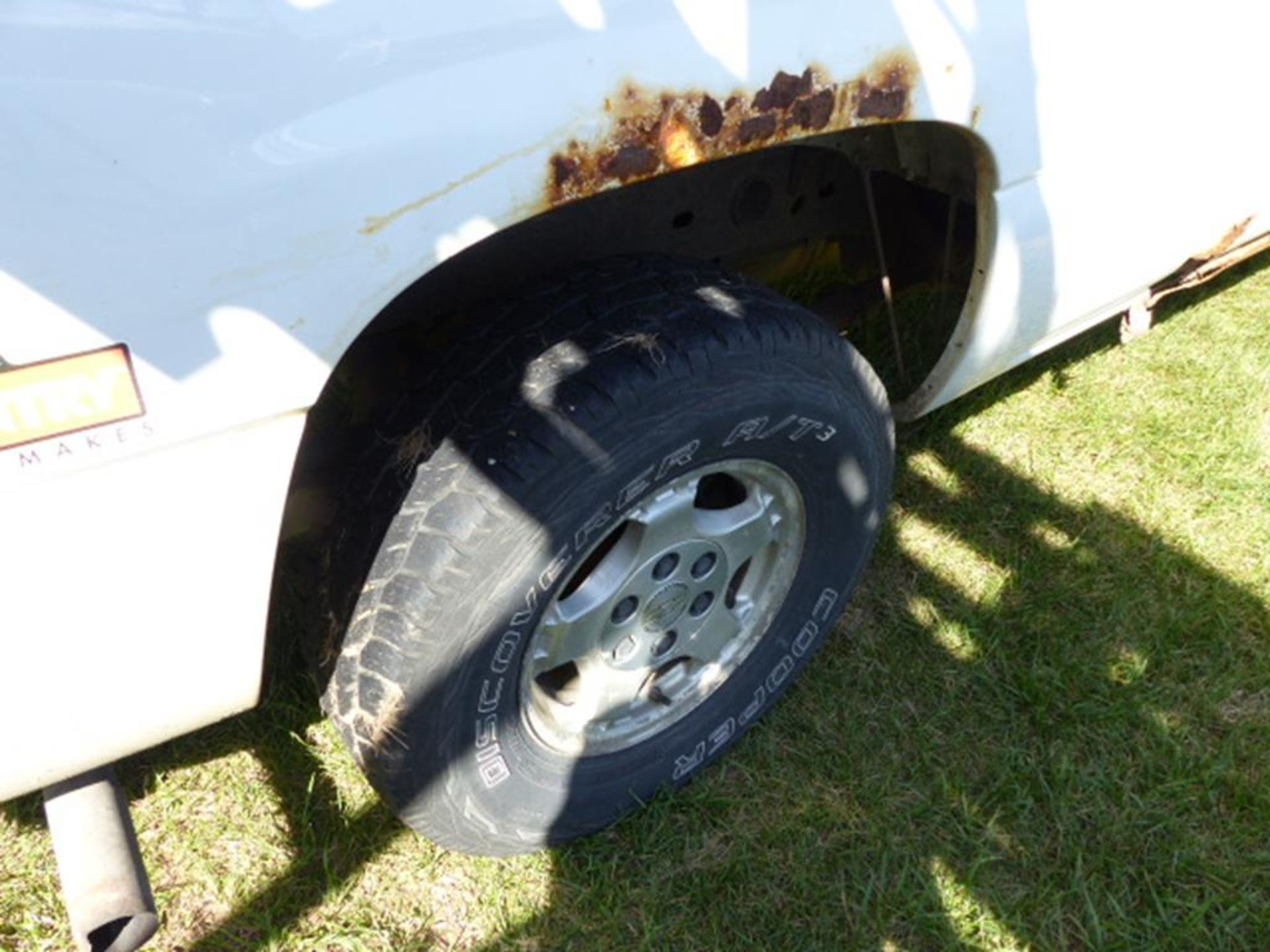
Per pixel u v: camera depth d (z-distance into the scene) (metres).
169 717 1.57
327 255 1.34
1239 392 3.15
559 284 1.80
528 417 1.63
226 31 1.21
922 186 2.51
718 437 1.76
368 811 2.14
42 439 1.26
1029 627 2.53
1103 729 2.35
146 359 1.28
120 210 1.21
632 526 1.82
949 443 2.97
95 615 1.41
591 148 1.47
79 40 1.15
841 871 2.10
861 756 2.28
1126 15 1.98
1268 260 3.69
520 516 1.62
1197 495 2.88
